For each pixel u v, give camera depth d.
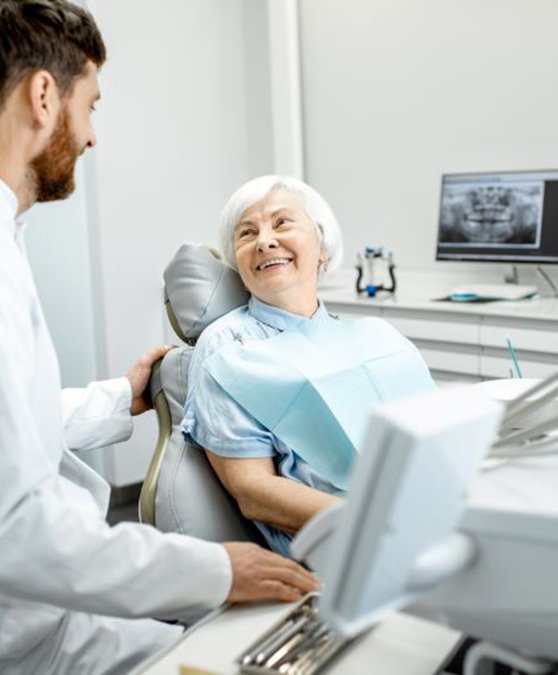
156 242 3.73
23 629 1.10
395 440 0.51
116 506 3.61
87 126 1.12
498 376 2.98
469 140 3.54
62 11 1.05
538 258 3.13
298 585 0.98
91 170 3.51
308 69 4.06
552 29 3.22
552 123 3.28
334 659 0.81
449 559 0.60
